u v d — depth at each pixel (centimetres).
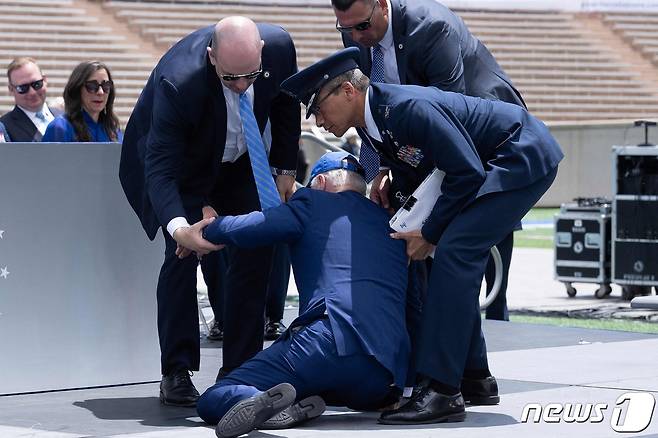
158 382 566
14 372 534
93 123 669
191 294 514
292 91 462
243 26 460
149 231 512
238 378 453
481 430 439
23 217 532
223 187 527
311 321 454
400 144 453
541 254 1523
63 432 450
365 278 455
